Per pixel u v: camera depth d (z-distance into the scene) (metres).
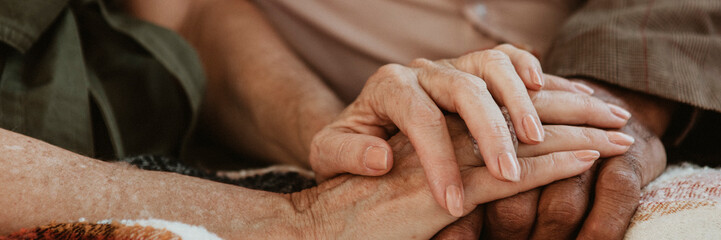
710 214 0.52
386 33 0.87
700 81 0.65
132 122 0.74
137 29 0.73
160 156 0.70
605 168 0.56
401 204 0.56
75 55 0.67
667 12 0.70
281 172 0.72
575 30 0.72
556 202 0.54
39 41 0.67
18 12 0.63
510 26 0.86
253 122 0.84
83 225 0.50
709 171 0.59
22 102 0.64
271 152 0.84
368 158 0.56
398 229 0.56
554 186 0.55
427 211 0.56
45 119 0.64
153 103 0.76
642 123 0.63
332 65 0.88
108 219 0.53
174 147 0.79
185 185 0.57
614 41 0.68
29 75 0.65
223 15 0.90
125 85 0.74
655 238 0.52
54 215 0.52
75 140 0.65
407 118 0.56
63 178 0.53
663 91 0.64
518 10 0.87
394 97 0.58
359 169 0.57
